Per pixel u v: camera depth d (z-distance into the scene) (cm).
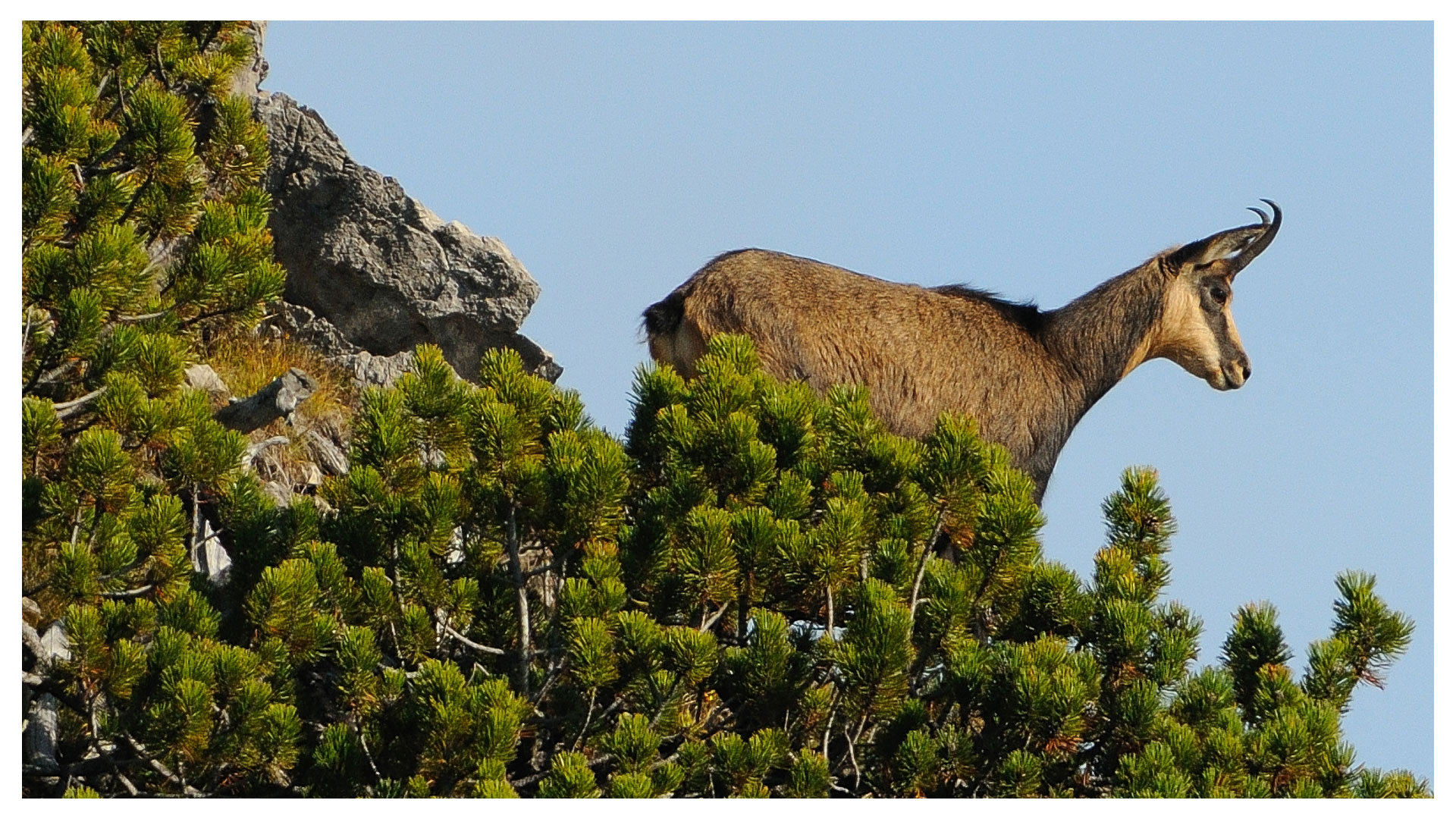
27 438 3897
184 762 3569
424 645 3794
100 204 4609
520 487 3956
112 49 5238
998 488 4072
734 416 4059
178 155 4766
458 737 3481
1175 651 3988
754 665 3734
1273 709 4006
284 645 3691
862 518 3938
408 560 3869
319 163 6481
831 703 3769
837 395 4362
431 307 6506
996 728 3775
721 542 3778
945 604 3878
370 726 3603
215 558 4388
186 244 5709
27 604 3900
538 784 3656
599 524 3922
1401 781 3831
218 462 4175
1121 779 3631
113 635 3697
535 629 4016
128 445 4241
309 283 6469
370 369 6291
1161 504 4391
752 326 4981
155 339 4369
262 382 5822
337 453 5703
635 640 3609
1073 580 4103
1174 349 5706
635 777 3306
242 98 5291
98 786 3616
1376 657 4119
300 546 3972
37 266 4297
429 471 4088
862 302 5147
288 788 3662
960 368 5219
